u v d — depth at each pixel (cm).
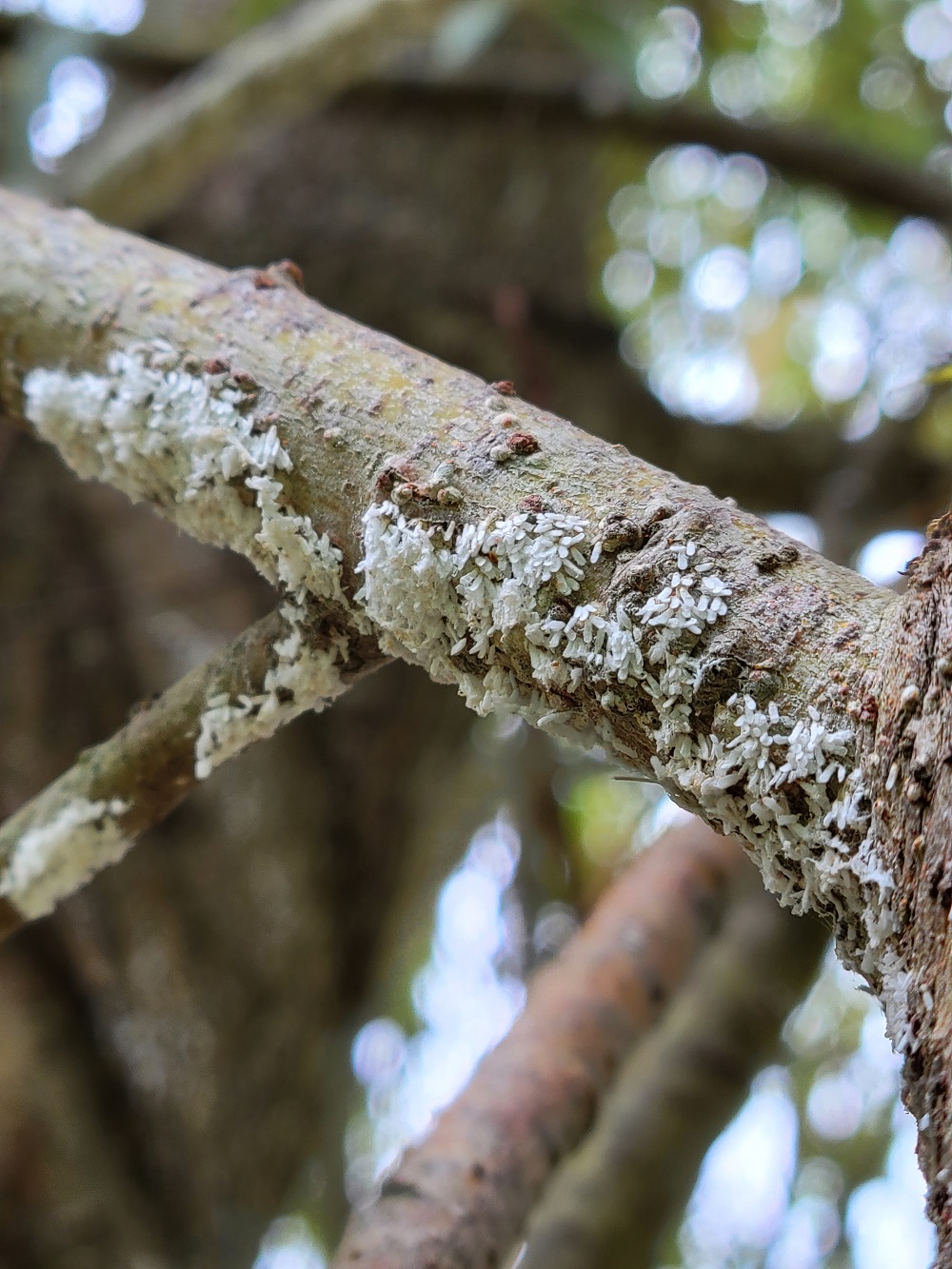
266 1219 31
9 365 15
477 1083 18
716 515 12
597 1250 22
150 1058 31
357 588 13
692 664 12
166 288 15
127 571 33
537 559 12
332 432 13
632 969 20
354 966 35
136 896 32
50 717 32
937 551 12
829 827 12
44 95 29
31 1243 28
